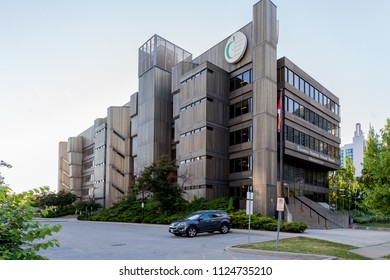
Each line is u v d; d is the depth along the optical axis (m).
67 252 14.73
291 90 38.75
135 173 51.75
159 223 33.94
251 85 37.75
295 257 13.02
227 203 34.44
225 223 23.34
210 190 37.47
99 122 70.31
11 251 4.53
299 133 40.50
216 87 39.56
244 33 39.41
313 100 44.38
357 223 38.16
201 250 15.25
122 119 62.84
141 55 54.12
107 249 15.69
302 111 41.66
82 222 42.72
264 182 32.66
